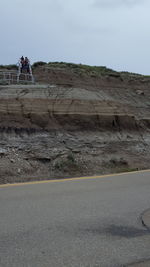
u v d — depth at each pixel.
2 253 4.68
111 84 24.89
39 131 14.84
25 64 21.61
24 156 12.93
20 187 9.80
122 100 22.17
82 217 6.57
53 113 16.17
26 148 13.43
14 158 12.57
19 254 4.64
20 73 20.59
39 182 10.82
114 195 8.73
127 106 21.27
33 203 7.64
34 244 5.04
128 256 4.65
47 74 23.53
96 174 13.12
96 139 16.22
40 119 15.45
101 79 25.12
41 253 4.70
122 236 5.51
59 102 16.81
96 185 10.27
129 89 25.27
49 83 21.83
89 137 16.11
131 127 18.84
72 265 4.31
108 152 15.60
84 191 9.22
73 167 13.22
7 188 9.61
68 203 7.70
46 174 12.26
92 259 4.52
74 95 17.80
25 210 6.98
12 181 10.98
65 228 5.85
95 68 29.38
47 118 15.73
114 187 9.93
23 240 5.20
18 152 13.04
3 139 13.47
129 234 5.62
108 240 5.30
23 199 8.05
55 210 7.04
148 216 6.71
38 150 13.57
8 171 11.63
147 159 16.44
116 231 5.77
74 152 14.44
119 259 4.54
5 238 5.27
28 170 12.22
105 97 20.08
